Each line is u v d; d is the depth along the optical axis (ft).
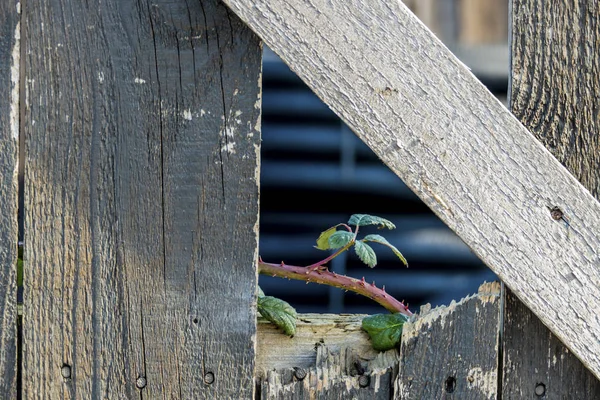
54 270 4.61
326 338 4.78
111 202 4.60
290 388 4.68
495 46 8.64
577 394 4.69
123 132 4.58
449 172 4.56
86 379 4.63
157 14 4.57
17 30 4.56
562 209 4.57
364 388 4.69
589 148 4.67
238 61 4.58
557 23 4.66
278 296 8.00
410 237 8.15
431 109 4.54
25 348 4.62
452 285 8.07
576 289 4.58
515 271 4.58
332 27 4.51
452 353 4.68
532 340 4.68
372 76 4.53
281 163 8.11
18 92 4.58
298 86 8.15
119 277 4.61
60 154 4.59
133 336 4.63
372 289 4.92
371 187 8.17
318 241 4.90
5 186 4.59
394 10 4.52
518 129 4.55
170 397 4.64
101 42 4.57
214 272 4.62
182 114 4.59
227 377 4.64
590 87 4.66
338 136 8.18
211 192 4.61
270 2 4.50
